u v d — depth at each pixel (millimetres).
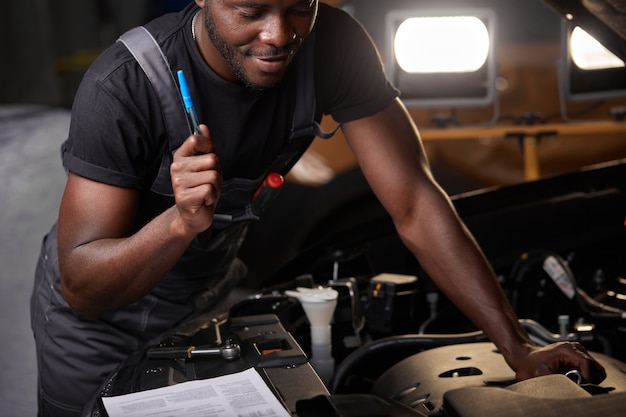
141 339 2088
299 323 1983
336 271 2193
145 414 1367
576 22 1866
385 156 1906
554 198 2588
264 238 3703
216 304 2264
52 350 2062
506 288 2273
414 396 1634
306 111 1833
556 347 1646
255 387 1443
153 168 1796
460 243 1857
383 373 1796
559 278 2150
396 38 3377
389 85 1952
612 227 2555
